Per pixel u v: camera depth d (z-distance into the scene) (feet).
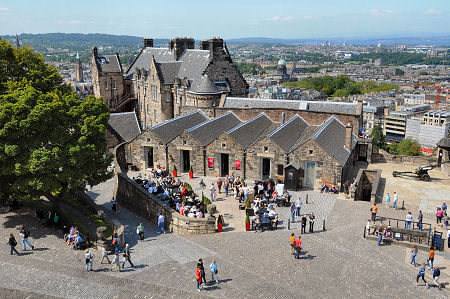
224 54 327.06
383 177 212.64
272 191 193.16
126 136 268.62
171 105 357.82
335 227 155.33
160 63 355.36
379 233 138.82
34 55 192.75
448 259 131.23
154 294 110.42
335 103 254.68
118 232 139.23
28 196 152.05
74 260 130.52
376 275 120.88
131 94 414.62
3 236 149.28
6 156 142.61
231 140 211.00
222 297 109.29
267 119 251.19
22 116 143.23
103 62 407.23
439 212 156.97
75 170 155.33
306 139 209.77
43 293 109.70
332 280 117.70
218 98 305.32
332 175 192.03
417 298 109.91
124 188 191.21
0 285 113.09
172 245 143.54
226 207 179.52
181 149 220.84
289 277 119.14
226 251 136.77
